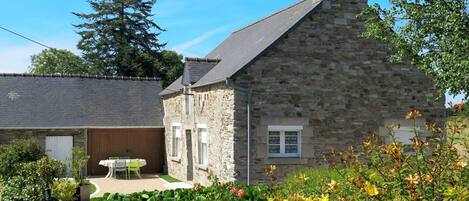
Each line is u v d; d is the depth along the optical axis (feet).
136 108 79.25
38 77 79.71
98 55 147.23
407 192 13.48
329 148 50.16
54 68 156.04
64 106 75.72
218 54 70.18
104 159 75.46
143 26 153.28
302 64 49.90
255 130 48.37
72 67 152.35
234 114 47.85
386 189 13.82
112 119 75.97
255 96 48.52
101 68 145.79
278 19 59.06
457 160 14.47
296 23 49.65
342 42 51.16
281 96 49.24
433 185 13.05
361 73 51.60
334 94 50.72
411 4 42.83
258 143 48.37
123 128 75.82
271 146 49.55
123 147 76.54
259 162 48.29
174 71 144.46
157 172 78.23
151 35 153.38
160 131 78.74
